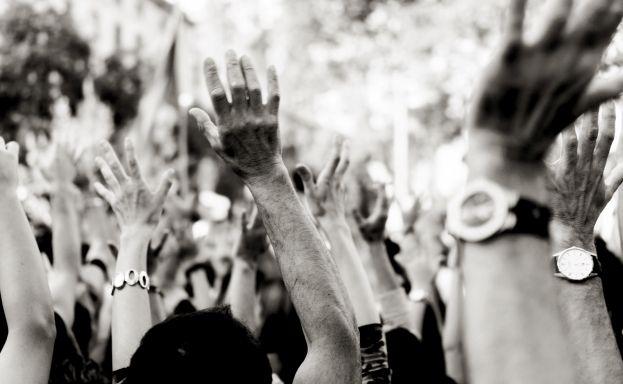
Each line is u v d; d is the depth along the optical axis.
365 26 19.39
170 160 10.39
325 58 20.62
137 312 2.55
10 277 2.00
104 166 2.79
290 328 3.70
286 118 14.84
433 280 4.58
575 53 1.18
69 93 20.30
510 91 1.22
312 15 20.50
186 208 4.34
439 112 17.81
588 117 1.79
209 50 21.27
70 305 3.09
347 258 2.73
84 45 21.02
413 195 4.41
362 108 18.81
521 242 1.26
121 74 21.22
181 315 1.82
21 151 8.73
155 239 3.54
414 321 3.94
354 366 1.88
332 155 2.90
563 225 1.82
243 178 1.95
